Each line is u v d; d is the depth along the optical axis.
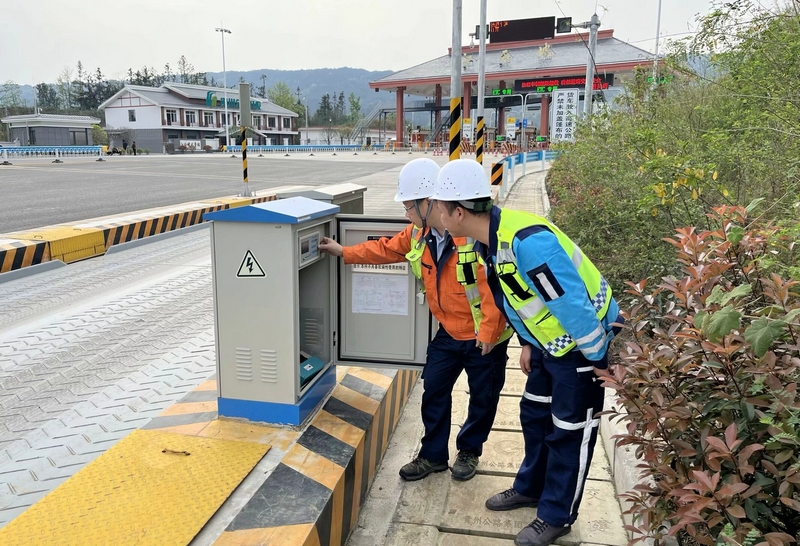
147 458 2.78
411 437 3.79
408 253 3.10
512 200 14.26
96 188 18.06
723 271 2.44
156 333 5.43
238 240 2.96
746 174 4.67
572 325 2.43
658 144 5.16
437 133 64.31
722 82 5.63
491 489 3.24
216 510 2.40
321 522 2.41
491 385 3.14
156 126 66.25
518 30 51.53
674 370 2.26
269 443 2.93
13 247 7.46
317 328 3.49
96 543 2.20
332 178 22.50
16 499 2.87
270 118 80.69
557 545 2.80
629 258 5.11
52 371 4.52
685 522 1.80
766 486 1.96
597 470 3.40
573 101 17.81
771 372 1.94
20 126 56.59
